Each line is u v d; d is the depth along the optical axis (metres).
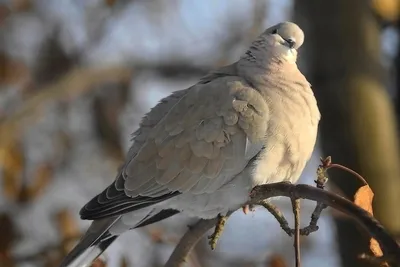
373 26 12.63
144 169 8.73
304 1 12.59
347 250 12.01
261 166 8.48
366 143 12.05
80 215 8.63
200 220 9.04
